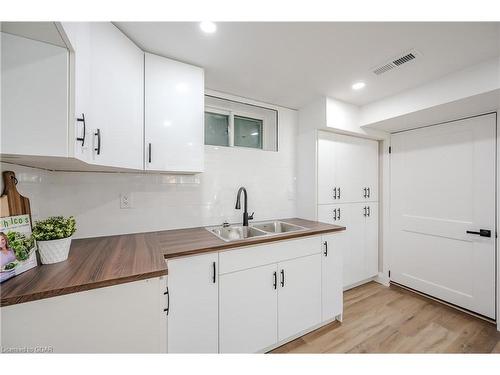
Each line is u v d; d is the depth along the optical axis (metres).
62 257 1.02
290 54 1.47
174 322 1.21
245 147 2.24
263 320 1.51
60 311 0.77
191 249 1.25
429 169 2.30
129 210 1.63
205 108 2.03
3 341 0.72
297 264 1.67
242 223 2.13
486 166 1.91
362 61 1.55
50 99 0.80
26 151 0.77
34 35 0.77
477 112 1.92
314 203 2.28
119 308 0.86
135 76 1.31
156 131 1.42
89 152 0.95
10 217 0.89
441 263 2.21
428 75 1.73
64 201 1.42
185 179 1.86
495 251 1.86
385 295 2.39
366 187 2.65
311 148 2.32
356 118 2.38
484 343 1.64
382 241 2.74
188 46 1.37
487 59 1.50
